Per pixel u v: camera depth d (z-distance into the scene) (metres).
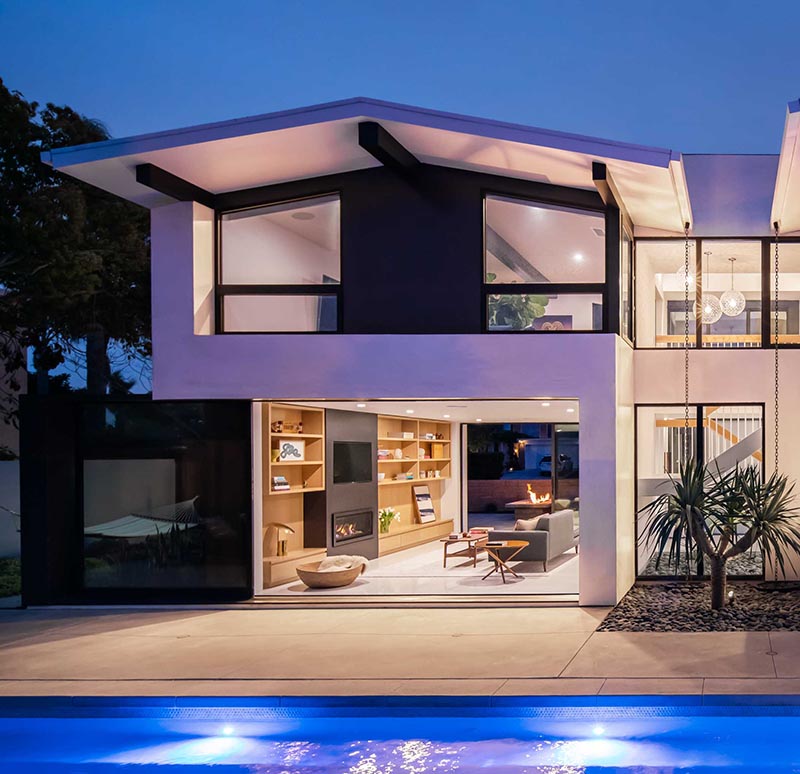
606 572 8.62
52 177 12.59
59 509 9.50
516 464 21.27
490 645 7.09
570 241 8.98
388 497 14.02
